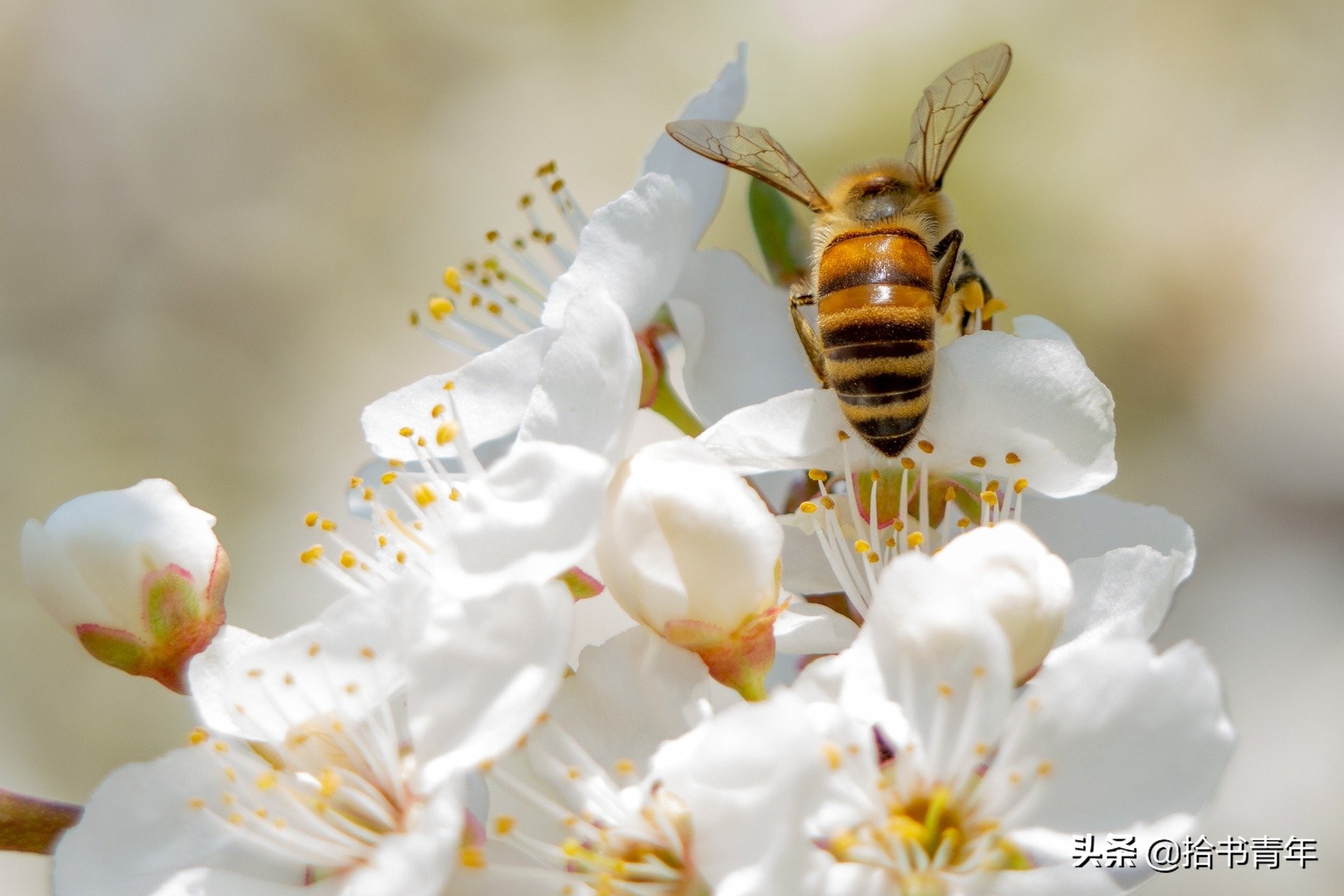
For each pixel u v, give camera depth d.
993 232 0.29
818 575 0.16
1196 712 0.15
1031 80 0.30
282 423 0.31
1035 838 0.15
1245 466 0.28
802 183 0.17
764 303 0.17
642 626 0.16
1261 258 0.29
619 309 0.15
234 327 0.32
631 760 0.15
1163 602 0.16
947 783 0.15
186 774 0.16
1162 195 0.30
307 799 0.15
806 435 0.16
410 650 0.15
